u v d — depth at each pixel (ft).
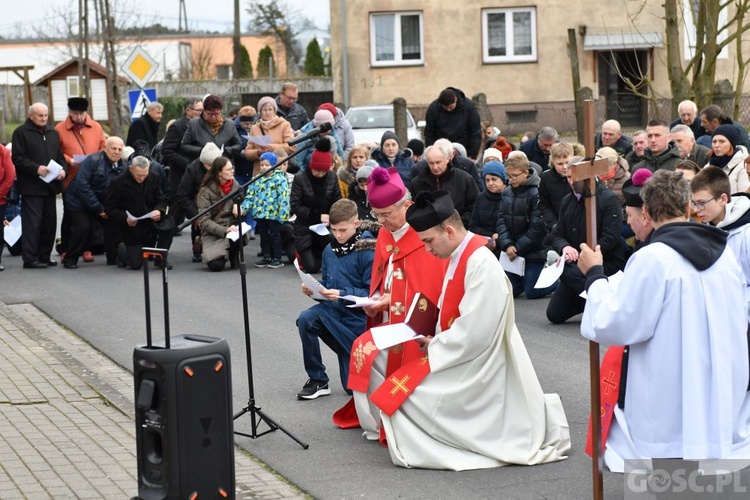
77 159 49.98
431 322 23.16
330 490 20.79
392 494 20.42
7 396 27.94
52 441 23.76
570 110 110.52
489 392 21.95
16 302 41.78
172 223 49.21
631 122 111.96
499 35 113.29
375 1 112.78
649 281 17.19
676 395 17.38
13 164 49.01
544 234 40.37
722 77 108.78
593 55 112.16
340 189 45.68
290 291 42.70
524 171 40.63
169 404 17.44
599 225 36.09
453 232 22.20
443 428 21.94
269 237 48.60
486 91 113.39
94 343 34.60
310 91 130.31
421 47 113.60
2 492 20.18
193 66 192.85
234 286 44.11
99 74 109.50
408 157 48.21
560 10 112.16
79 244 49.49
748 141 42.45
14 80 213.25
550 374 29.45
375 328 23.15
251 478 21.67
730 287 17.52
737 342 17.58
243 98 130.72
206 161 48.88
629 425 17.95
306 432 24.72
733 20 57.98
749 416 18.02
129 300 41.52
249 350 23.99
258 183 47.80
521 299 41.24
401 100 75.97
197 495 17.67
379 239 24.62
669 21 57.67
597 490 18.02
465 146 55.52
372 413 23.68
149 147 57.98
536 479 20.94
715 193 21.17
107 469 21.67
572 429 24.32
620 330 17.30
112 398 27.81
